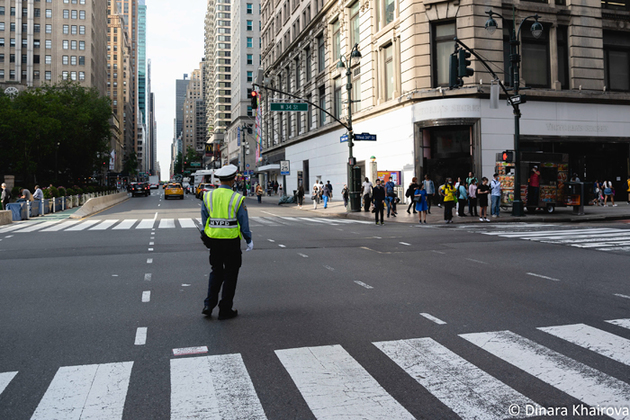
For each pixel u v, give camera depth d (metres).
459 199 22.20
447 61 26.94
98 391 3.80
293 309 6.41
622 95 29.02
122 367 4.33
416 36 27.14
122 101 166.00
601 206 27.50
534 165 22.67
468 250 11.83
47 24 98.50
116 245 13.24
